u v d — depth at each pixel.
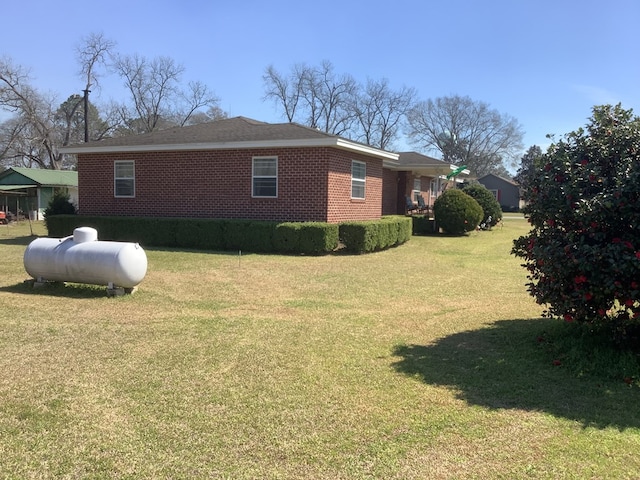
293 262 11.71
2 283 8.68
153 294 7.88
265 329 5.95
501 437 3.37
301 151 14.30
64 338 5.46
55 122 48.84
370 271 10.66
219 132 16.42
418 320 6.58
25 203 29.97
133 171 16.56
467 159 67.81
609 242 4.62
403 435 3.38
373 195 17.23
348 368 4.68
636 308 4.55
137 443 3.22
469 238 19.56
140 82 49.41
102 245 7.80
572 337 5.42
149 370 4.52
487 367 4.77
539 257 4.88
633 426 3.56
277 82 56.38
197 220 14.34
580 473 2.94
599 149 5.00
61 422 3.50
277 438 3.31
